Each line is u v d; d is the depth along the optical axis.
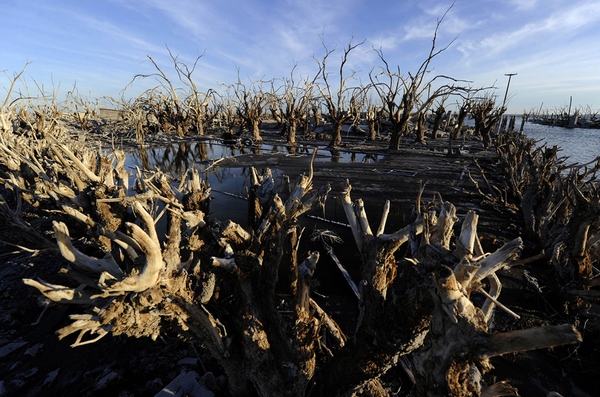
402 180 12.08
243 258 2.19
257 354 2.29
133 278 1.85
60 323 4.17
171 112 27.95
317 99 24.05
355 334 2.33
